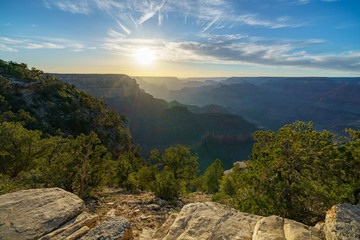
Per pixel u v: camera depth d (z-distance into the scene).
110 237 5.48
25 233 5.03
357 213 5.19
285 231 5.66
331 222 5.13
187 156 29.36
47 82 77.00
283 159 10.84
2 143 16.55
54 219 5.79
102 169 17.55
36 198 6.71
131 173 27.64
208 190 33.34
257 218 6.94
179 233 6.20
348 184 9.05
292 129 12.30
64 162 15.74
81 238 5.35
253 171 12.06
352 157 9.59
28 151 17.80
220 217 6.94
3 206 6.05
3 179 13.00
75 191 16.08
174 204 15.60
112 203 14.66
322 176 9.99
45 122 60.06
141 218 10.91
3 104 52.62
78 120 67.19
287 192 10.30
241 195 12.05
